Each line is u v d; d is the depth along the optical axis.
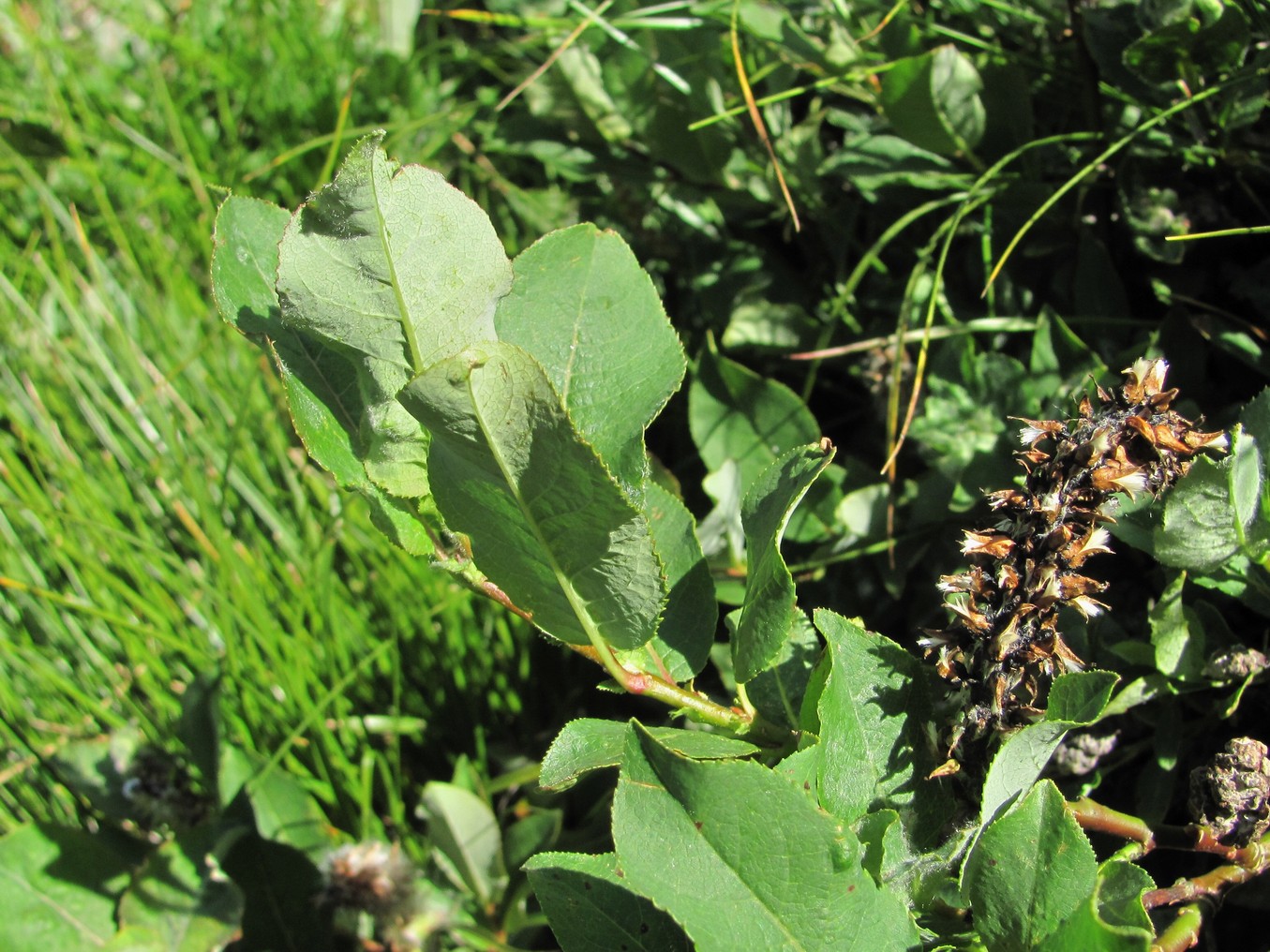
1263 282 0.27
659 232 0.36
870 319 0.32
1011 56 0.30
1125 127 0.28
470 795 0.28
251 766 0.30
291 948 0.29
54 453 0.40
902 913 0.19
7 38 0.55
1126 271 0.29
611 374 0.20
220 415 0.40
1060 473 0.19
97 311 0.42
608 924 0.20
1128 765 0.24
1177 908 0.23
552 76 0.36
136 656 0.35
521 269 0.20
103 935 0.28
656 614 0.18
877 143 0.31
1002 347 0.29
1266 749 0.21
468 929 0.28
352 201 0.17
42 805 0.34
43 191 0.44
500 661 0.34
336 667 0.34
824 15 0.31
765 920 0.18
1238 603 0.25
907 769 0.20
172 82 0.51
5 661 0.37
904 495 0.28
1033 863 0.18
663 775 0.18
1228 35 0.26
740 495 0.28
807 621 0.22
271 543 0.38
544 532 0.18
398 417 0.18
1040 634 0.19
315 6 0.52
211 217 0.45
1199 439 0.18
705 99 0.33
